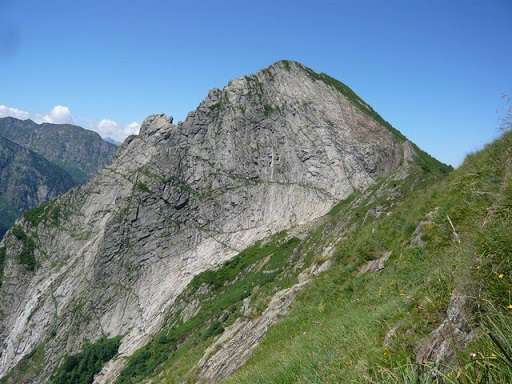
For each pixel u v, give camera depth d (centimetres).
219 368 3081
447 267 981
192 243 15275
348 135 15112
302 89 16450
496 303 664
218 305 10781
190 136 16850
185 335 10212
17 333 15600
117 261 15350
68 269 16612
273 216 14762
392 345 876
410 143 12550
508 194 918
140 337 13112
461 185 1830
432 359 715
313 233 9812
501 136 1684
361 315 1434
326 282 2531
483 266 747
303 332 2111
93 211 18688
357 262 2380
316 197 14462
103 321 14450
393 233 2345
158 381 4856
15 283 17712
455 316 740
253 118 16288
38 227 19062
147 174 16500
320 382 1051
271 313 3130
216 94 17250
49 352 14350
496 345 554
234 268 13038
